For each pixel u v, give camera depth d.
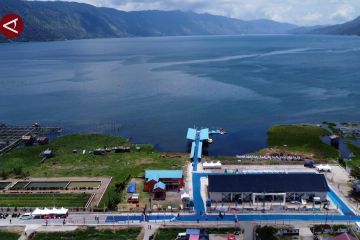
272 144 184.62
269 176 126.75
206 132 194.12
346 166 153.00
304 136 191.50
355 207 118.62
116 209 121.44
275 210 117.50
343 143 183.62
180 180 135.50
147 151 177.75
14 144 193.38
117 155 172.88
